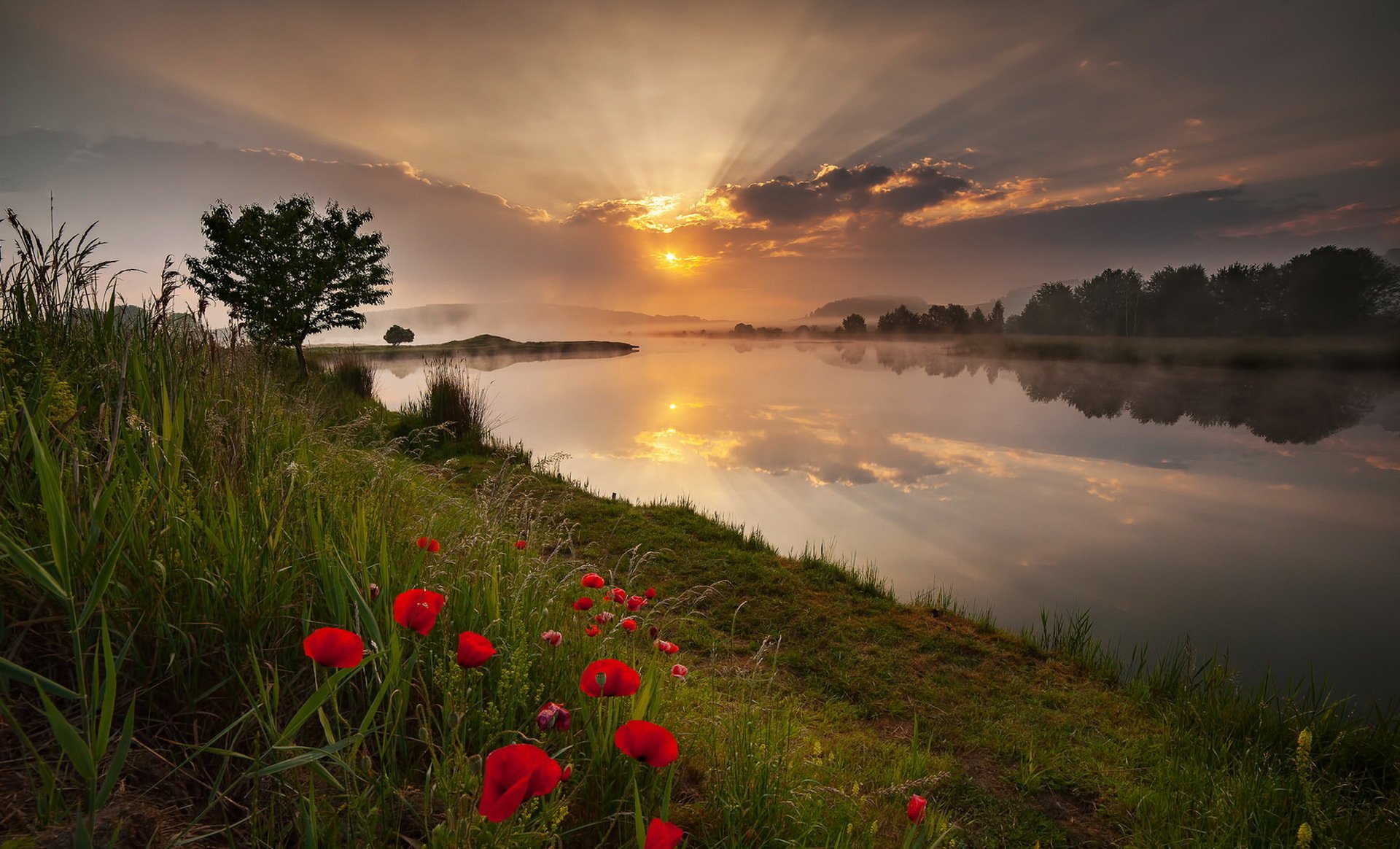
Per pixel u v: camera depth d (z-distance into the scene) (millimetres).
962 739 4156
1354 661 6148
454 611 2326
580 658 2430
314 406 5316
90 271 2916
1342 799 3459
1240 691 4918
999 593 7656
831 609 6133
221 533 2025
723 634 5441
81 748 1060
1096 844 3205
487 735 1882
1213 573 8570
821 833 2195
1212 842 3023
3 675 1034
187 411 2768
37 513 1790
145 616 1719
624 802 1904
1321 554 9477
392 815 1565
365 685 1920
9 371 2225
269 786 1561
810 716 4129
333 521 2547
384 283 19094
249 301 16062
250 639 1704
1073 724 4441
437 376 12766
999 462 15742
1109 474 14859
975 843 3113
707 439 17078
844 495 11938
